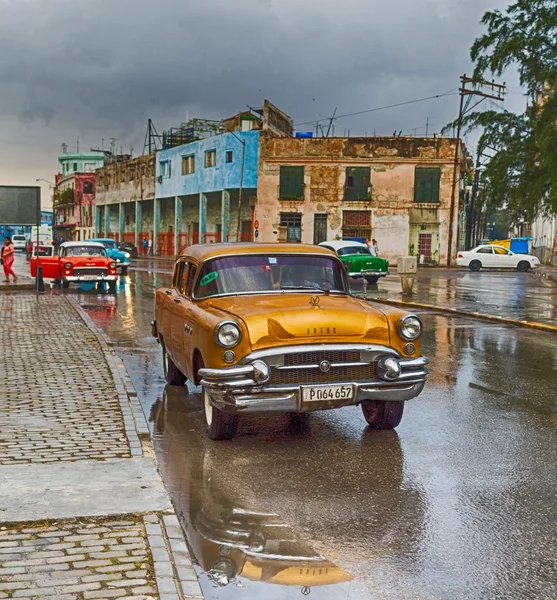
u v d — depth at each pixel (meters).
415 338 6.36
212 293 7.17
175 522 4.34
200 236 57.19
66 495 4.78
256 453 6.19
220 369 5.96
